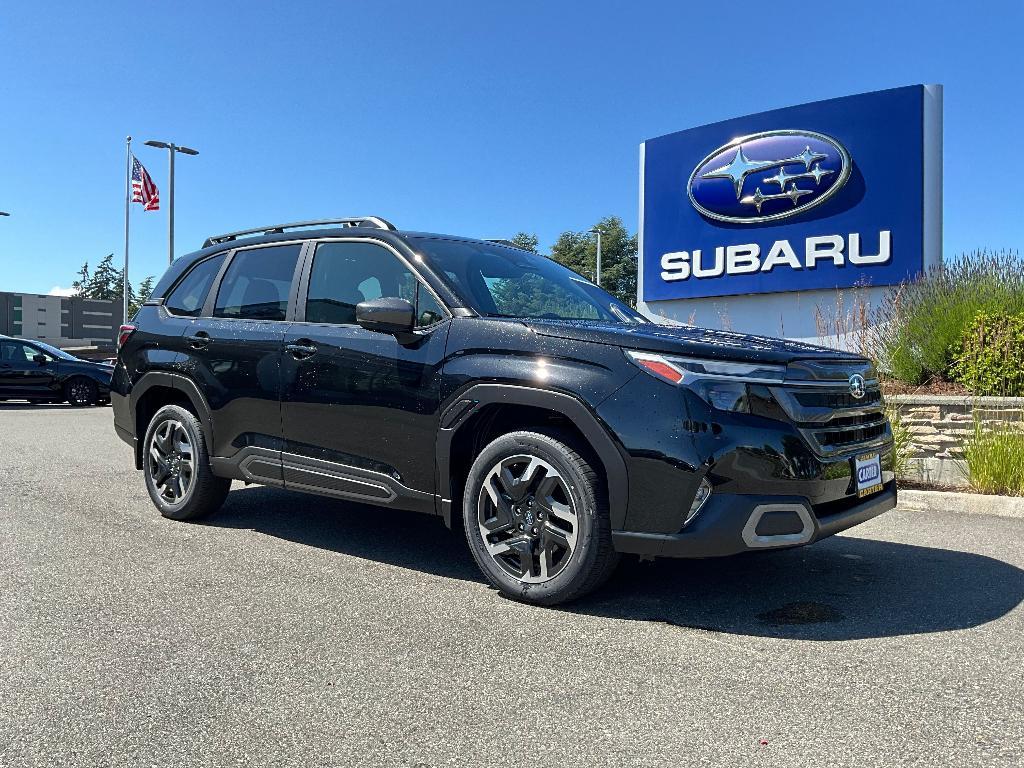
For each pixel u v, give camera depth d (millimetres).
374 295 4391
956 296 8875
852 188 12523
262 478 4742
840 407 3535
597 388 3432
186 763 2238
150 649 3094
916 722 2477
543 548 3592
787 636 3256
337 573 4164
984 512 5926
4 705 2604
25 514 5496
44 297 83188
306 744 2352
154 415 5527
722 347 3371
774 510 3244
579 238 62312
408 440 4020
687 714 2539
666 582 4027
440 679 2816
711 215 13969
